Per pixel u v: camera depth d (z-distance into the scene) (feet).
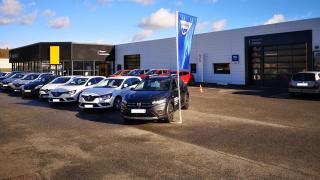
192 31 40.06
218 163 20.90
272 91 74.95
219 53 98.73
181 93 43.19
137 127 33.58
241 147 24.82
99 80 58.03
